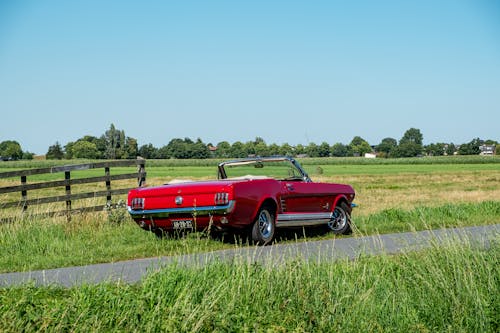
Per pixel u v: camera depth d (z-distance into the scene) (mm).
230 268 7086
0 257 10461
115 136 173750
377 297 6695
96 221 13617
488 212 18188
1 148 194875
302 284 6594
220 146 189000
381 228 13984
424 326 6102
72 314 5602
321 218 12570
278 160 12469
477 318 6238
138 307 5742
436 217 16609
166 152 172625
